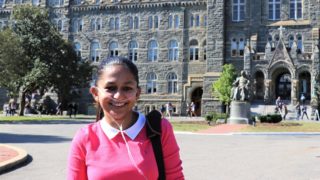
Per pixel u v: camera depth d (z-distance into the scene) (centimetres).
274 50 6681
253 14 7100
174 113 7462
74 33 8138
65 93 6219
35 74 5494
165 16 7719
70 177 379
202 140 2689
